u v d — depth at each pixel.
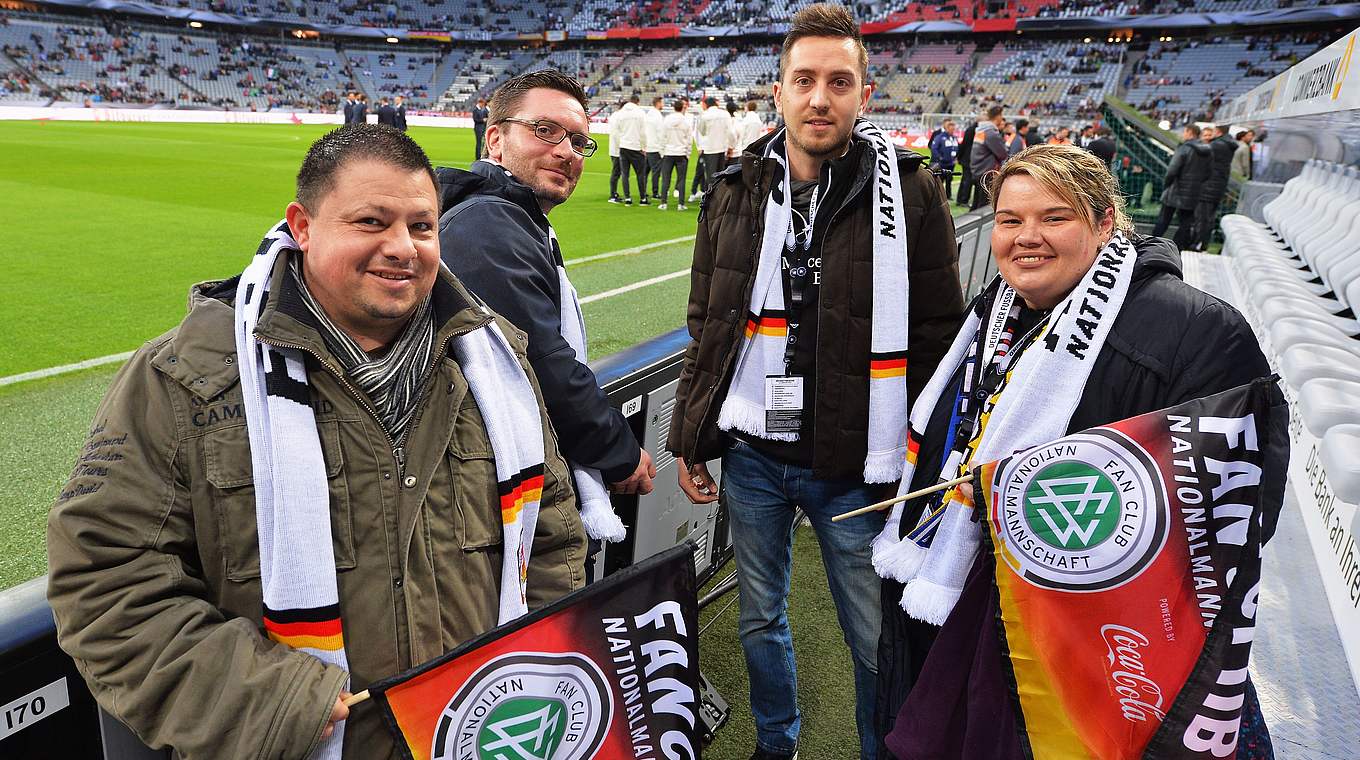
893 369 1.72
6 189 11.02
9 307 5.32
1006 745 1.36
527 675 1.16
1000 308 1.53
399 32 52.22
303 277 1.11
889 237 1.69
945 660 1.43
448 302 1.18
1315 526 2.65
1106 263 1.37
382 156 1.03
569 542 1.37
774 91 1.76
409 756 1.05
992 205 1.46
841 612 1.88
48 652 0.99
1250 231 6.92
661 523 2.39
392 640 1.08
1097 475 1.29
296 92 47.03
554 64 51.75
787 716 1.91
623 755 1.25
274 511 1.00
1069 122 32.91
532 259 1.56
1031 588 1.33
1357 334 3.52
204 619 0.97
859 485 1.80
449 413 1.15
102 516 0.94
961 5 41.91
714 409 1.87
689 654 1.32
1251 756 1.32
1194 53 36.81
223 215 9.64
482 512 1.18
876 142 1.71
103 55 42.28
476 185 1.67
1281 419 1.26
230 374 1.01
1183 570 1.26
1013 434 1.38
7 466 2.96
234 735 0.94
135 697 0.93
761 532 1.89
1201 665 1.24
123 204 10.16
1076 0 40.00
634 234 9.05
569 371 1.55
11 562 2.32
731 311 1.81
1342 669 2.12
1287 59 35.03
